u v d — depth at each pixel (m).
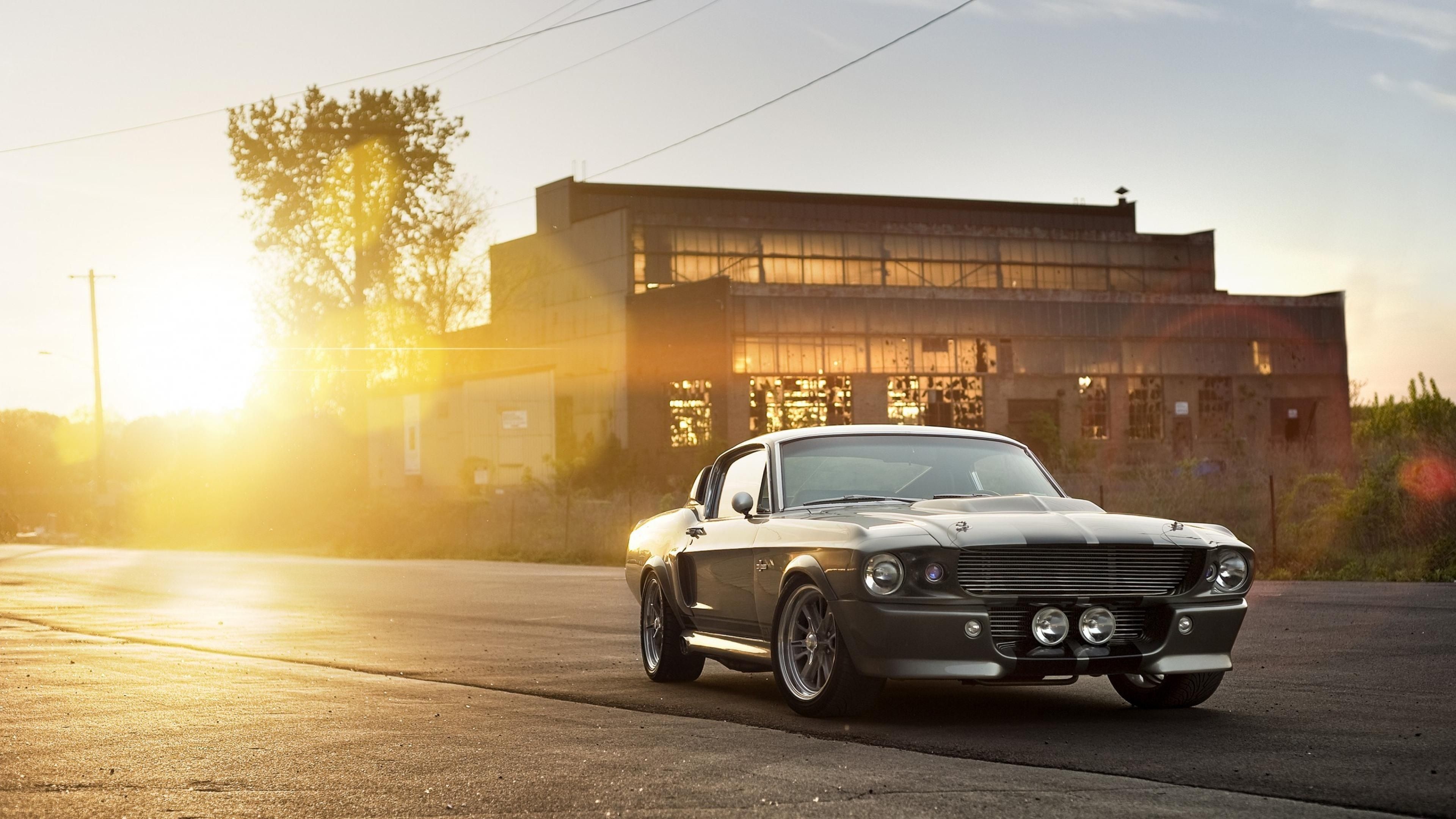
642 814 5.23
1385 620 12.52
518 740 7.02
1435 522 19.28
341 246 60.28
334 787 5.87
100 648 12.38
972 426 70.56
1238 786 5.51
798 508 8.37
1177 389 74.88
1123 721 7.36
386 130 60.19
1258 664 9.64
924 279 78.50
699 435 66.56
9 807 5.53
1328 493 23.83
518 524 38.72
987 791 5.48
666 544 9.61
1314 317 77.94
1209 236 86.31
